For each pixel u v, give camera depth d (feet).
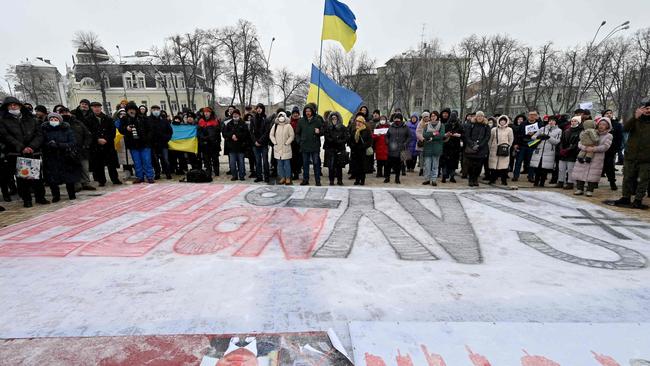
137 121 22.09
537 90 130.11
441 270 9.65
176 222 13.78
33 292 8.16
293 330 6.76
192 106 133.08
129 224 13.51
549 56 125.70
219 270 9.44
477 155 22.30
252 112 24.26
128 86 143.64
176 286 8.48
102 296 7.98
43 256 10.34
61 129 17.58
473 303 7.80
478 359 5.84
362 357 5.89
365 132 22.15
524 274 9.45
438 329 6.62
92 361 5.84
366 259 10.40
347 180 25.62
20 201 18.72
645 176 16.75
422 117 23.29
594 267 10.04
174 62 134.10
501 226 13.78
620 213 15.78
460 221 14.32
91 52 131.44
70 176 17.98
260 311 7.39
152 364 5.78
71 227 13.09
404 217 14.76
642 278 9.28
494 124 27.40
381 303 7.78
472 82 142.61
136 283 8.64
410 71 138.62
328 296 8.07
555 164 23.97
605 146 19.03
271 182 23.20
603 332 6.54
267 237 12.21
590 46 113.19
